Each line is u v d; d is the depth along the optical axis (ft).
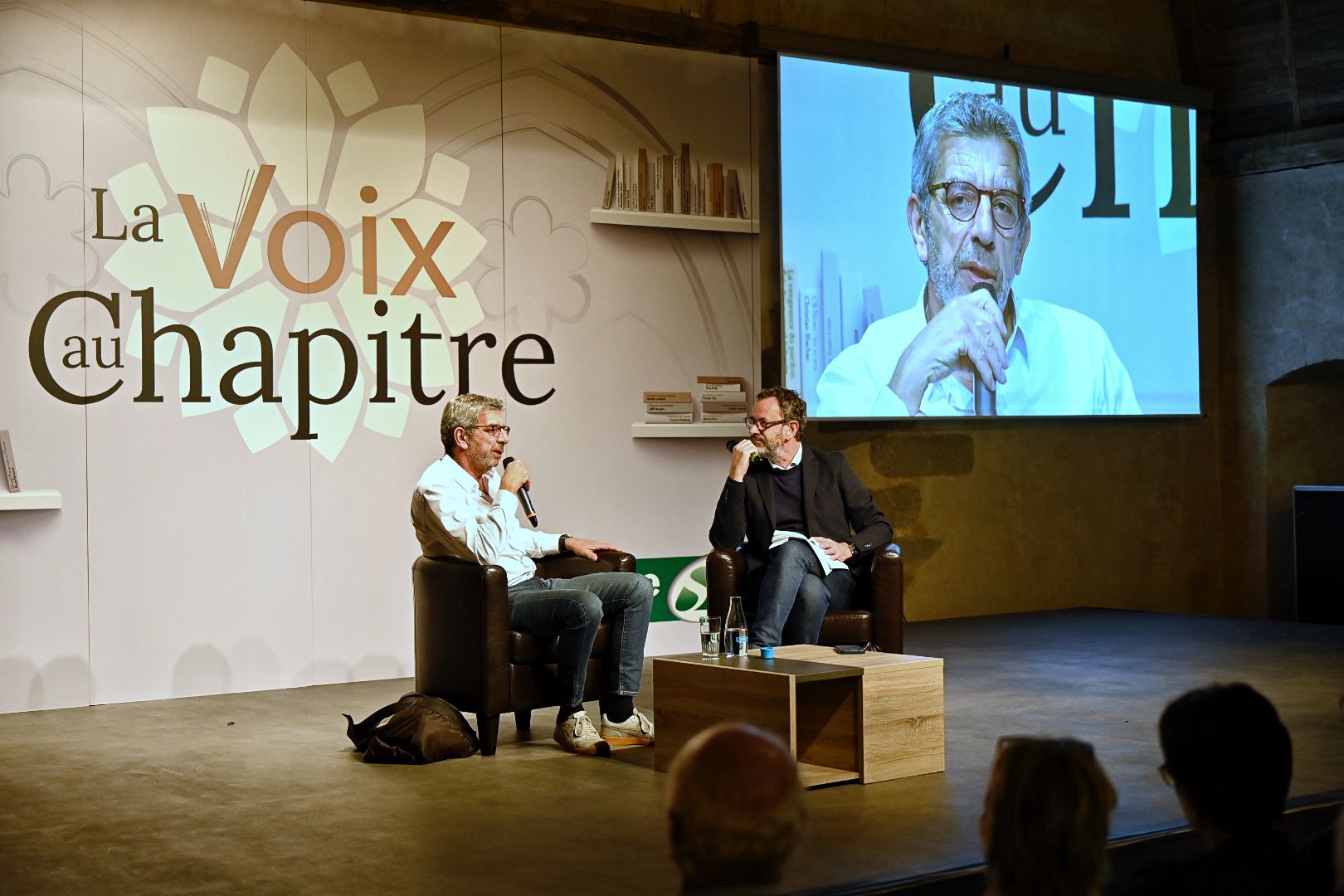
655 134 22.65
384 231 20.29
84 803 12.27
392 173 20.35
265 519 19.34
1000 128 27.66
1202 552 31.19
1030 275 28.07
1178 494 30.83
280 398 19.45
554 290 21.68
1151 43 30.71
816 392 25.52
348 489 19.95
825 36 25.12
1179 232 30.12
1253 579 31.04
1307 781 12.40
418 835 10.98
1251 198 30.60
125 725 16.48
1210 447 31.30
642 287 22.49
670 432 22.50
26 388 17.84
